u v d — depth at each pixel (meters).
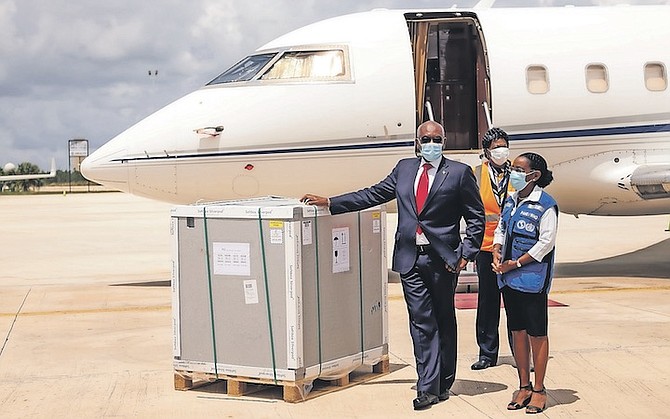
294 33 14.99
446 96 15.66
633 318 11.44
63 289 15.38
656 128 14.94
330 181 14.35
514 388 8.02
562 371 8.57
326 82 14.20
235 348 7.74
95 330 11.22
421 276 7.48
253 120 14.03
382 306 8.55
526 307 7.13
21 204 53.12
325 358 7.80
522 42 14.87
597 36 15.16
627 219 34.12
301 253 7.48
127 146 14.22
